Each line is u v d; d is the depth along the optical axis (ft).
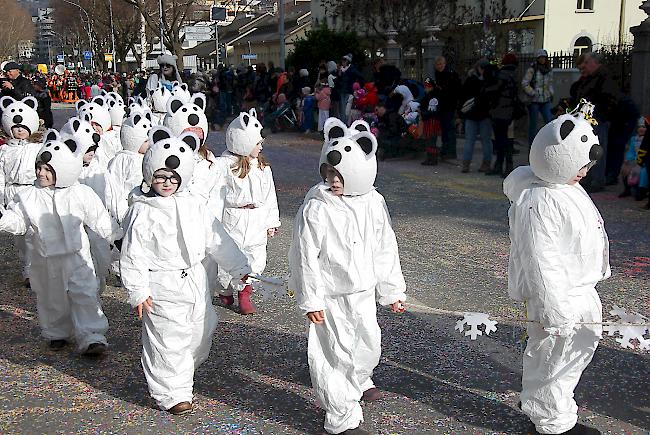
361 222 13.58
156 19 165.48
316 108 68.54
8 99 24.25
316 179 44.09
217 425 14.46
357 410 13.61
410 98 49.98
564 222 12.53
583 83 35.40
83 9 192.13
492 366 16.88
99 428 14.40
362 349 13.84
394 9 77.25
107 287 23.57
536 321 12.82
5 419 14.78
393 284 14.17
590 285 12.90
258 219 20.83
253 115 21.13
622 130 37.17
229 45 198.59
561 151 12.39
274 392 15.88
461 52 73.67
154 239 14.49
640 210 32.35
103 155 25.76
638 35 42.93
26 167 23.26
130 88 100.83
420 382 16.10
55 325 18.34
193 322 14.85
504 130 41.45
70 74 166.40
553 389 13.08
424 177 42.63
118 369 17.29
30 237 17.90
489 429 14.06
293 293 14.37
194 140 16.02
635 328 13.30
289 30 163.32
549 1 102.17
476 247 27.07
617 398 15.17
